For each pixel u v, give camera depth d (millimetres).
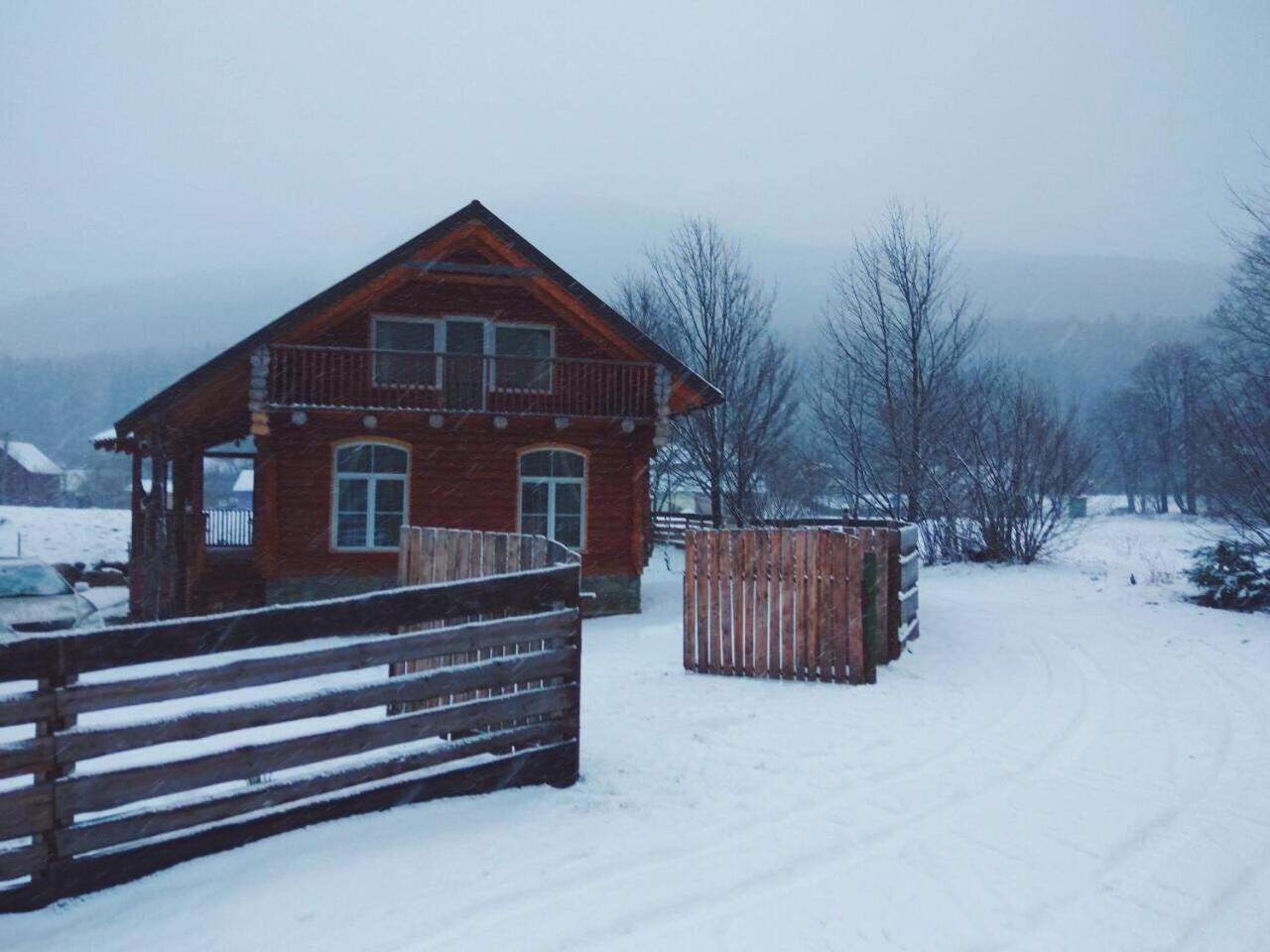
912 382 28016
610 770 5973
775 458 30094
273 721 4652
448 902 4082
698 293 32031
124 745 4219
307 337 18391
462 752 5309
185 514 20312
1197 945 3826
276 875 4301
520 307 19500
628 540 19719
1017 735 7086
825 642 9141
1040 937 3861
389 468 18891
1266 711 7965
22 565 15672
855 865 4547
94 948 3719
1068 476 23484
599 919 3945
